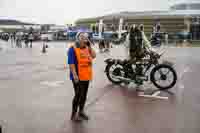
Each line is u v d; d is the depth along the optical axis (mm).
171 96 6770
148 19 40812
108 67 8438
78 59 4828
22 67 12500
